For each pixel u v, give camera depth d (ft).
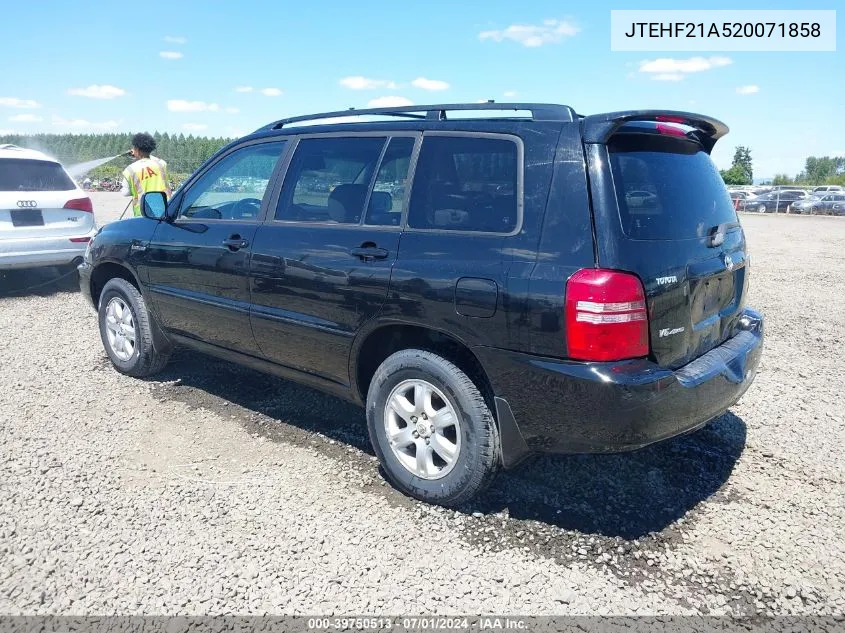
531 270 9.59
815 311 26.78
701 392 10.03
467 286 10.11
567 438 9.69
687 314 10.18
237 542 10.01
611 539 10.22
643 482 11.96
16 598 8.77
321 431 14.07
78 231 28.09
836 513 10.98
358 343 11.74
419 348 11.19
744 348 11.57
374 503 11.23
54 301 27.02
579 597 8.92
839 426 14.51
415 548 9.96
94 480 11.80
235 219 14.34
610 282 9.06
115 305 17.20
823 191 119.96
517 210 10.03
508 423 10.11
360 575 9.31
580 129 9.78
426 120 11.69
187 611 8.55
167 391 16.26
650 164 10.40
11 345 20.21
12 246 26.08
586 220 9.37
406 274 10.85
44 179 27.66
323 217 12.63
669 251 9.84
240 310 13.80
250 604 8.70
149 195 16.03
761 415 15.12
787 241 57.93
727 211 12.07
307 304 12.44
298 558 9.66
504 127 10.58
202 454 12.91
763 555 9.86
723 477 12.17
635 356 9.33
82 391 16.20
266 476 12.08
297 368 13.32
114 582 9.09
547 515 10.88
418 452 11.17
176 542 9.98
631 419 9.18
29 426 14.06
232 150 15.03
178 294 15.25
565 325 9.25
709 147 12.41
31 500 11.09
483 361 10.09
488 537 10.26
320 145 13.10
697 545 10.09
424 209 11.14
